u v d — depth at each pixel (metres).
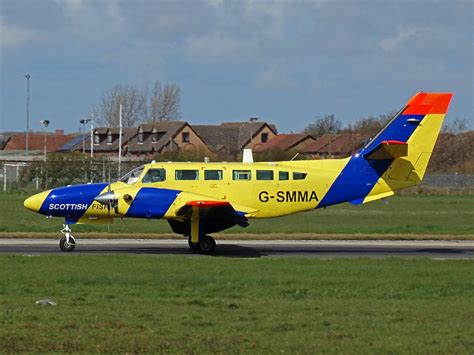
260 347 45.16
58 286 66.12
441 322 52.34
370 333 48.81
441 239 118.81
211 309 56.12
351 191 97.69
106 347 44.75
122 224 132.50
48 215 93.38
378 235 122.00
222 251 97.81
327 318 53.28
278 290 65.50
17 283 67.44
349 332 49.03
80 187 93.62
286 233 123.31
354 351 44.53
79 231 121.56
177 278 71.00
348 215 162.50
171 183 94.38
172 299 60.44
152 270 76.00
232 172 95.38
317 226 135.50
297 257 91.44
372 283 69.94
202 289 65.44
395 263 84.25
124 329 48.94
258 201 95.69
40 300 58.53
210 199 92.38
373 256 94.62
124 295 62.09
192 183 94.56
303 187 96.50
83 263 80.56
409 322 52.28
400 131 98.31
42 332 47.88
